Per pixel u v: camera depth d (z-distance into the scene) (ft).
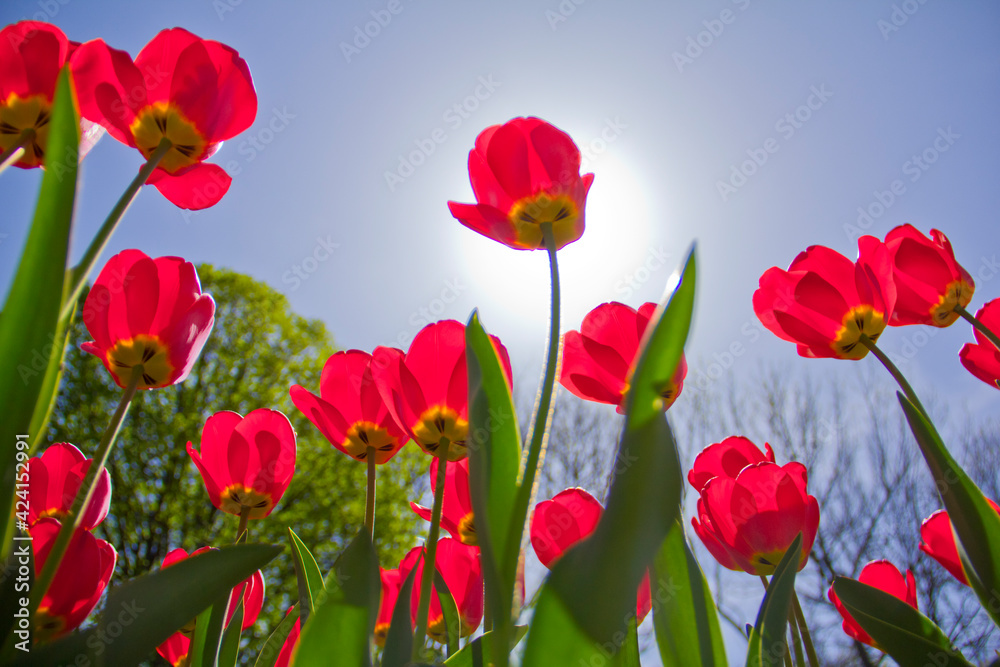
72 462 1.28
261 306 13.07
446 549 1.58
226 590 0.99
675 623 1.08
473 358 0.97
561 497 1.35
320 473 11.87
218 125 1.25
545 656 0.77
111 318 1.19
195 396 12.00
